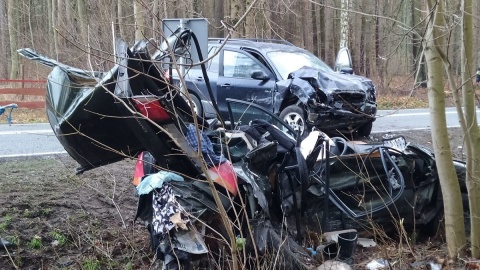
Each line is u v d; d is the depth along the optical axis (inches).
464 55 184.2
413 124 536.1
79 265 190.9
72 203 239.0
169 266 157.6
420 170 220.2
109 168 305.0
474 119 187.8
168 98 165.2
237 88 410.0
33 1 875.4
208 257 162.9
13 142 405.7
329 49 1015.6
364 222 213.5
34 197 242.4
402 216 220.5
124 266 191.5
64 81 172.1
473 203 192.4
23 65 714.8
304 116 377.1
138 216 173.6
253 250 168.6
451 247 197.0
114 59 156.2
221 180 165.2
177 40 166.9
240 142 191.5
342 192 210.8
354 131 393.1
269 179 191.2
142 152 185.9
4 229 207.2
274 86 394.3
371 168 215.3
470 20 182.4
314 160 198.8
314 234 199.3
